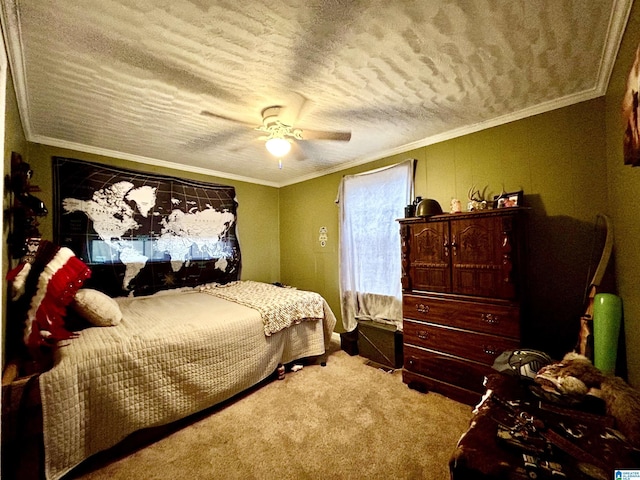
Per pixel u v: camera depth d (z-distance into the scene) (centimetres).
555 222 214
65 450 147
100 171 302
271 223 472
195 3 118
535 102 216
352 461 162
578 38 145
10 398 134
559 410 103
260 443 178
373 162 342
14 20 123
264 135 265
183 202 367
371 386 249
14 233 175
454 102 214
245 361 230
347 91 195
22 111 209
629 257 147
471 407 212
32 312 164
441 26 136
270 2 118
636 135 111
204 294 335
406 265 253
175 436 186
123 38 138
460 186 267
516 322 195
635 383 138
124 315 232
